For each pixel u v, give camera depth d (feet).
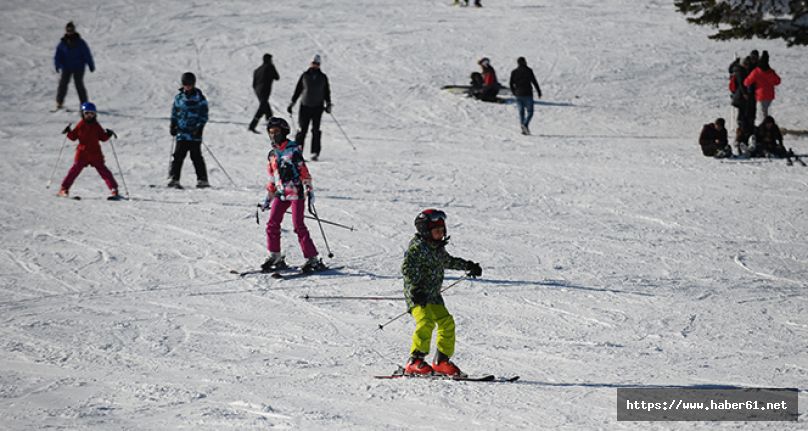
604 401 54.54
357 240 109.19
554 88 247.91
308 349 70.90
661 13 341.82
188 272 95.96
